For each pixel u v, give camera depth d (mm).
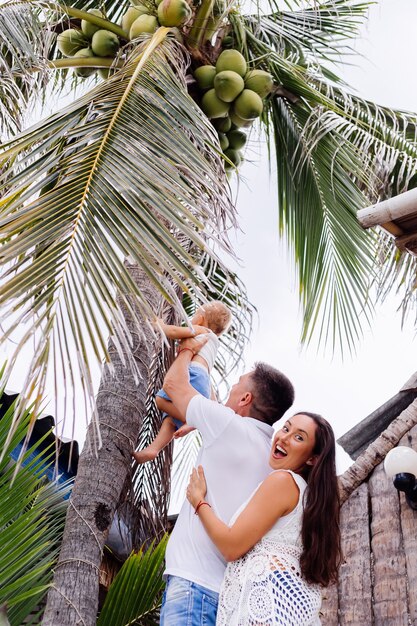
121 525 6246
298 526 3660
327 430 3855
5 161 4645
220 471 3896
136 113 4680
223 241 4035
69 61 6637
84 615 4398
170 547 3838
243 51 7008
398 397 5762
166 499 6227
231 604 3518
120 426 4922
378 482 5180
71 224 3865
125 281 3723
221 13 6691
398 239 4441
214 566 3715
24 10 6465
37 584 4965
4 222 3855
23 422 4715
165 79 5121
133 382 5090
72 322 3535
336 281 7805
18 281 3590
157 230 3910
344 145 7723
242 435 3959
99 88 4934
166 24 6355
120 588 5527
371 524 5020
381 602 4648
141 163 4258
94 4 7980
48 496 5582
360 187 7793
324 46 8070
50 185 5137
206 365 4703
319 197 7906
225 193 4410
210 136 4852
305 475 3881
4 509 4617
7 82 6188
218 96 6484
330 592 4848
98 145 4332
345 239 7812
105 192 4031
